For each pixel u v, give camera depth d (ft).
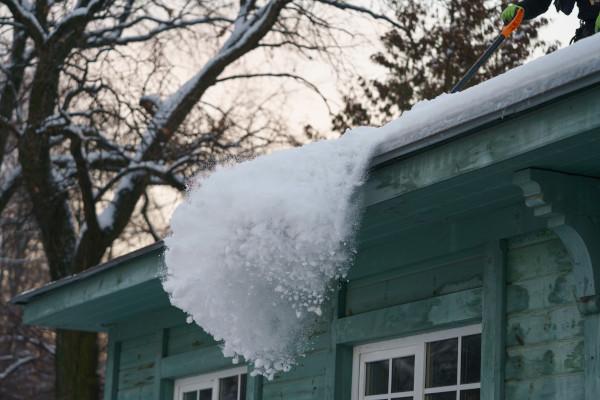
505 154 16.46
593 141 15.94
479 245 21.70
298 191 18.98
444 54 65.21
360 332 24.89
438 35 65.46
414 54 66.18
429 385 23.03
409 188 18.40
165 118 66.69
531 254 20.52
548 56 15.31
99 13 70.74
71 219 71.82
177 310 34.50
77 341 67.97
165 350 35.19
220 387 32.45
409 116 18.29
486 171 17.79
